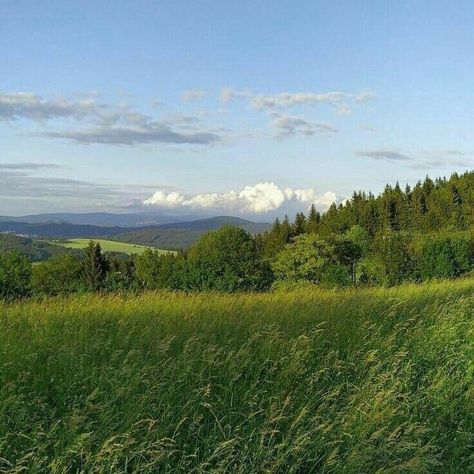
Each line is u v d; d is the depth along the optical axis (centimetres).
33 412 459
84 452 399
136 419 455
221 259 5581
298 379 612
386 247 5053
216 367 581
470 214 11519
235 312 872
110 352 609
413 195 12569
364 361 679
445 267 4866
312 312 921
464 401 657
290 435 477
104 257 6606
